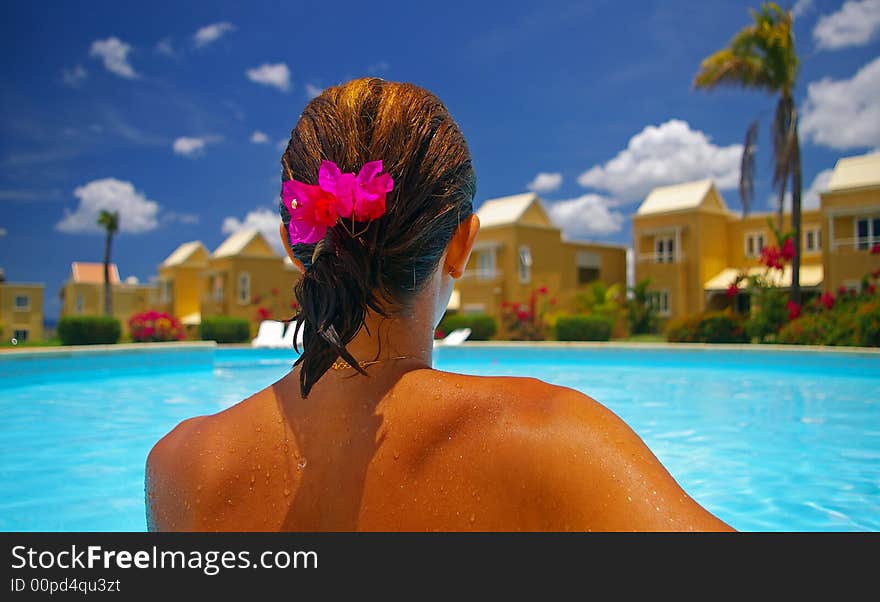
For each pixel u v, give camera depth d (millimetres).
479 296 34062
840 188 25672
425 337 864
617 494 680
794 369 12539
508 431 738
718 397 8938
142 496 4074
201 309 44750
